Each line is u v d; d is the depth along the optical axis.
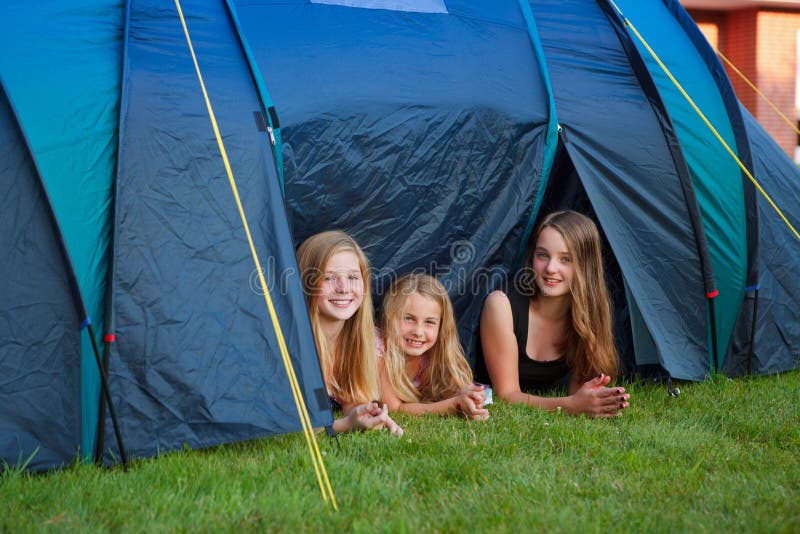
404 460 2.87
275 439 3.14
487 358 3.90
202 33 3.36
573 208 4.42
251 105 3.29
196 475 2.70
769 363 4.40
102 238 2.96
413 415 3.56
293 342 3.09
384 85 3.71
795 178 4.76
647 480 2.78
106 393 2.79
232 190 3.14
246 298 3.07
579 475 2.81
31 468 2.77
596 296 3.88
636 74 4.18
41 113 2.95
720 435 3.34
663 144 4.11
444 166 3.81
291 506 2.45
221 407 2.97
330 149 3.59
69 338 2.85
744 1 13.50
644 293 4.02
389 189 3.74
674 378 4.02
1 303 2.80
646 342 4.08
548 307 3.96
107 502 2.50
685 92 4.25
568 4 4.25
